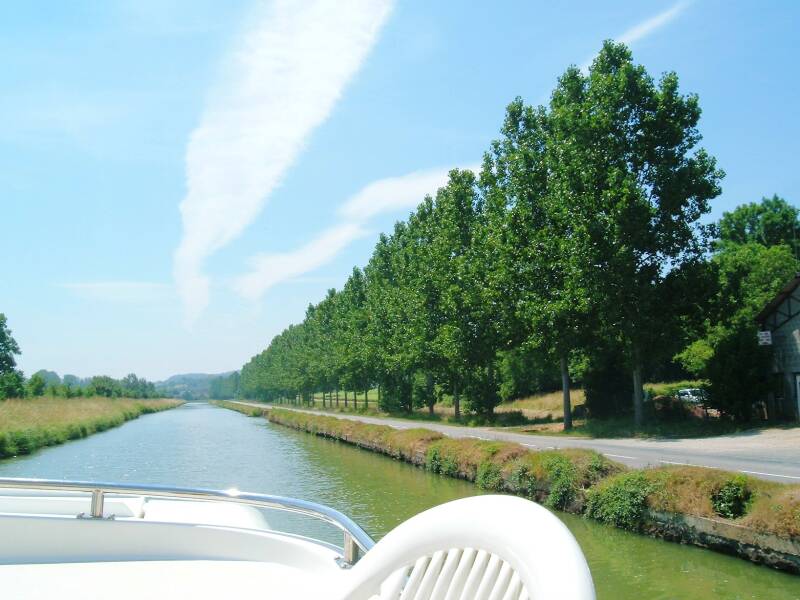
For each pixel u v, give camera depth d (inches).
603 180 1105.4
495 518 61.9
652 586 366.3
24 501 156.2
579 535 490.9
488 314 1412.4
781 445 786.8
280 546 138.3
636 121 1136.8
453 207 1562.5
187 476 936.3
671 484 478.0
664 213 1123.3
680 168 1125.7
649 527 480.1
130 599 117.1
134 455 1289.4
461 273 1454.2
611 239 1058.1
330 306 3260.3
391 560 70.1
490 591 58.7
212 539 140.7
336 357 2817.4
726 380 1067.9
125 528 140.5
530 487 635.5
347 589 72.4
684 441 902.4
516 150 1358.3
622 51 1194.0
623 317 1079.6
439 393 1975.9
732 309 1143.6
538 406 1882.4
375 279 2246.6
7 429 1385.3
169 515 157.4
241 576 128.9
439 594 63.5
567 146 1146.0
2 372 3378.4
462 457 816.9
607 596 353.1
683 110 1130.0
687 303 1128.2
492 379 1592.0
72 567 133.9
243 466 1060.5
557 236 1158.3
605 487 533.0
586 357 1341.0
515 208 1238.9
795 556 377.4
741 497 434.9
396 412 2223.2
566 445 893.2
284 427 2370.8
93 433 1998.0
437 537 66.5
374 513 615.5
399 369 2081.7
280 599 116.6
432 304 1716.3
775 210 2443.4
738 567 396.2
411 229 1945.1
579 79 1273.4
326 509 128.6
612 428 1126.4
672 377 1834.4
